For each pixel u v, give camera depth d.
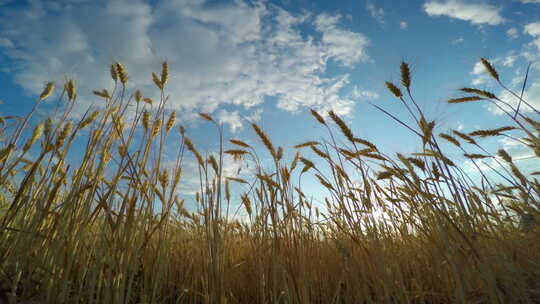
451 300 0.48
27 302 0.42
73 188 0.48
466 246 0.46
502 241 0.52
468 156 0.68
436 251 0.54
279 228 0.56
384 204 0.59
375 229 0.48
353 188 0.57
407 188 0.54
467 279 0.49
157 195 0.60
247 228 0.72
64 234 0.46
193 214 0.71
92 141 0.51
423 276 0.60
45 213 0.46
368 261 0.51
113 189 0.47
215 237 0.53
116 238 0.46
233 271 0.71
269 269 0.58
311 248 0.61
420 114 0.51
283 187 0.58
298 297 0.52
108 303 0.42
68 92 0.55
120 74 0.56
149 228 0.53
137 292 0.58
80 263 0.50
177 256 0.72
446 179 0.46
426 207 0.53
